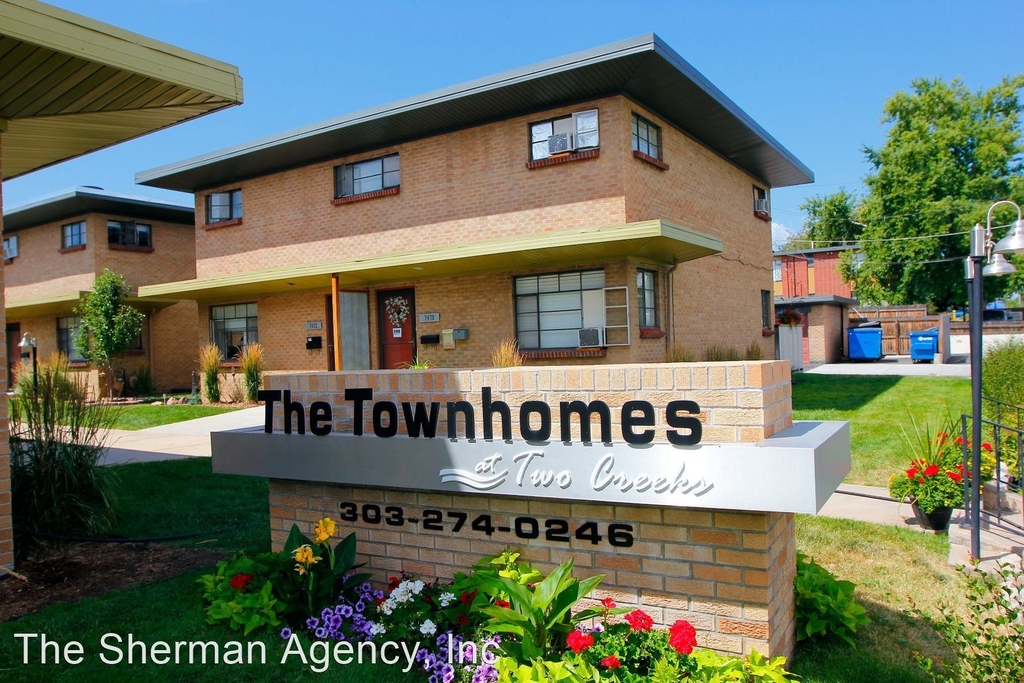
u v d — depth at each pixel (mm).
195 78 5504
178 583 5332
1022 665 3057
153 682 3846
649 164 13461
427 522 4723
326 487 5152
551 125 13406
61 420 6832
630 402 3898
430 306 15023
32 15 4559
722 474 3625
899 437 10352
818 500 3488
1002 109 37344
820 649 4258
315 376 5016
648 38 11062
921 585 5270
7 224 23734
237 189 18109
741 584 3766
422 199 14906
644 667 3625
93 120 6242
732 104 14094
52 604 5051
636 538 4035
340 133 14805
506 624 3773
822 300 26172
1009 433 7312
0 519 5590
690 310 15227
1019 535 5918
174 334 23203
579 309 13234
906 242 36500
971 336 5797
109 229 21812
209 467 9508
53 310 22656
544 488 4109
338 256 16172
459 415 4457
